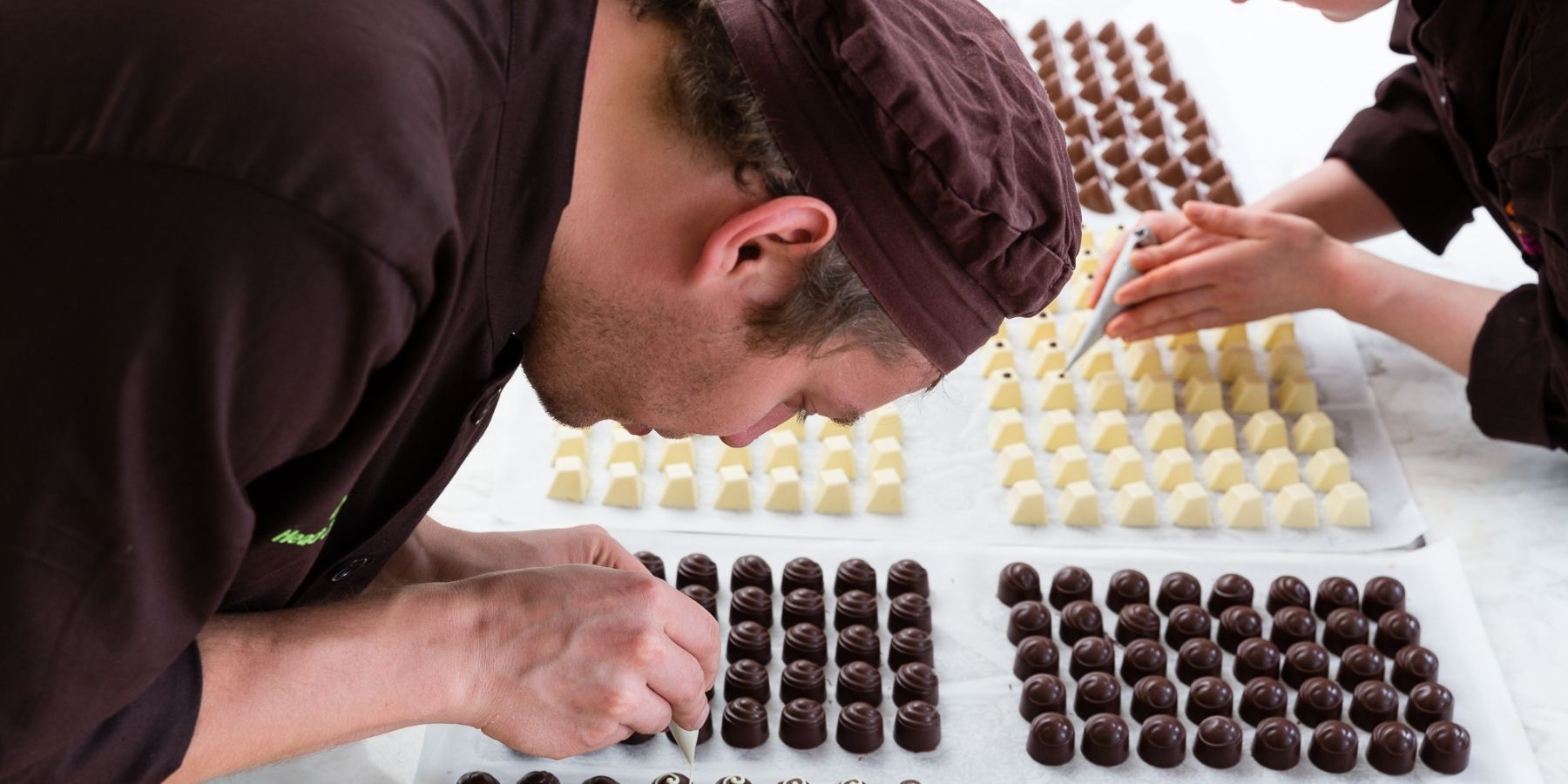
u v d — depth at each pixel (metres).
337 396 0.92
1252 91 3.16
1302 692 1.74
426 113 0.89
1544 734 1.70
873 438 2.16
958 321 1.08
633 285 1.06
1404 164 2.34
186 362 0.85
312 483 1.00
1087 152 2.80
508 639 1.23
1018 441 2.17
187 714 1.04
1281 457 2.11
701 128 0.98
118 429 0.85
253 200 0.83
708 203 1.01
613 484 2.01
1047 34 3.19
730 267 1.02
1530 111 1.78
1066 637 1.83
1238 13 3.45
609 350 1.11
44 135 0.84
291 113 0.84
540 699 1.24
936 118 0.96
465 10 0.95
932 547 1.95
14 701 0.91
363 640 1.16
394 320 0.89
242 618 1.14
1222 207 2.22
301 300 0.85
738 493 2.02
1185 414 2.28
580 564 1.32
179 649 0.98
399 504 1.23
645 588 1.30
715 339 1.07
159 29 0.86
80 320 0.83
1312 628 1.83
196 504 0.91
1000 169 1.01
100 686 0.94
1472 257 2.62
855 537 1.98
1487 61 1.86
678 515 2.01
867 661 1.77
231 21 0.86
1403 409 2.28
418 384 1.02
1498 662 1.80
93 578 0.90
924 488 2.08
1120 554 1.95
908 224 1.02
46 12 0.88
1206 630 1.83
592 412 1.20
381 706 1.16
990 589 1.89
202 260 0.83
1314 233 2.21
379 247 0.86
